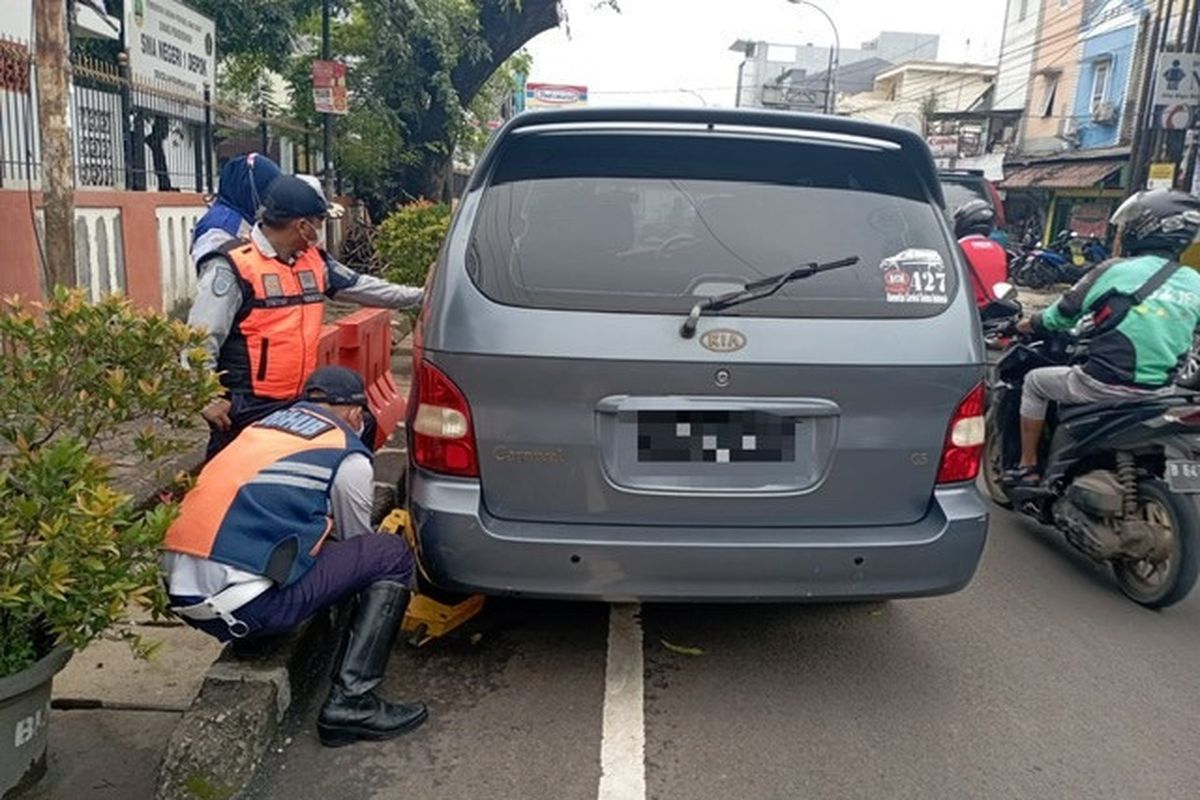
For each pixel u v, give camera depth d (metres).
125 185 8.55
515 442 3.10
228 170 4.21
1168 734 3.27
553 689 3.45
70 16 8.77
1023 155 31.56
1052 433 4.90
